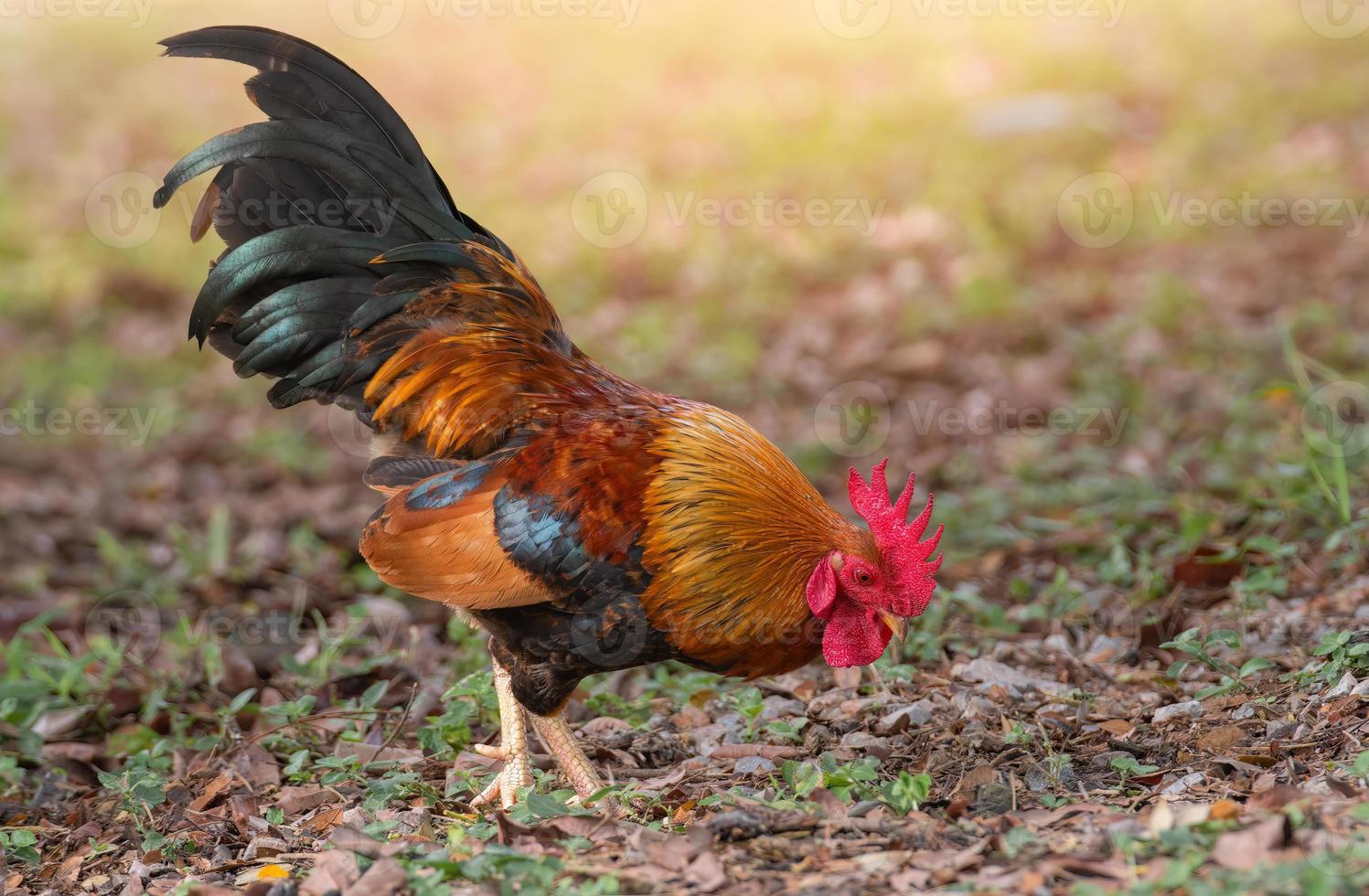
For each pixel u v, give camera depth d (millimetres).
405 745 7395
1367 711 5941
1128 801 5406
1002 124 22031
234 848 6043
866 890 4520
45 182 21422
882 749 6328
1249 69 23781
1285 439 11000
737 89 24625
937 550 10164
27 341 16906
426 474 5992
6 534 11633
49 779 7434
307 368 6469
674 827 5504
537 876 4633
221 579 10500
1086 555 9805
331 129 6602
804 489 5824
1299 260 17047
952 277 17672
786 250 19078
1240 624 7727
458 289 6410
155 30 26734
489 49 26500
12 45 26047
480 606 5652
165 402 15016
